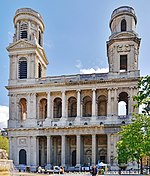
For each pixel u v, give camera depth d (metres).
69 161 92.38
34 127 91.00
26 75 95.69
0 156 35.59
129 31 89.50
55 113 96.75
